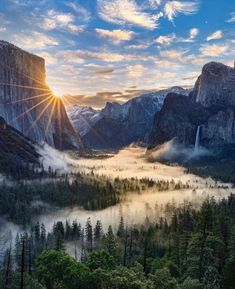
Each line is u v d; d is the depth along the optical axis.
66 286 69.00
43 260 77.94
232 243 81.44
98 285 67.06
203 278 68.50
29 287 71.12
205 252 74.88
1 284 80.69
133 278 62.81
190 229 128.12
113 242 126.50
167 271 70.50
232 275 71.31
